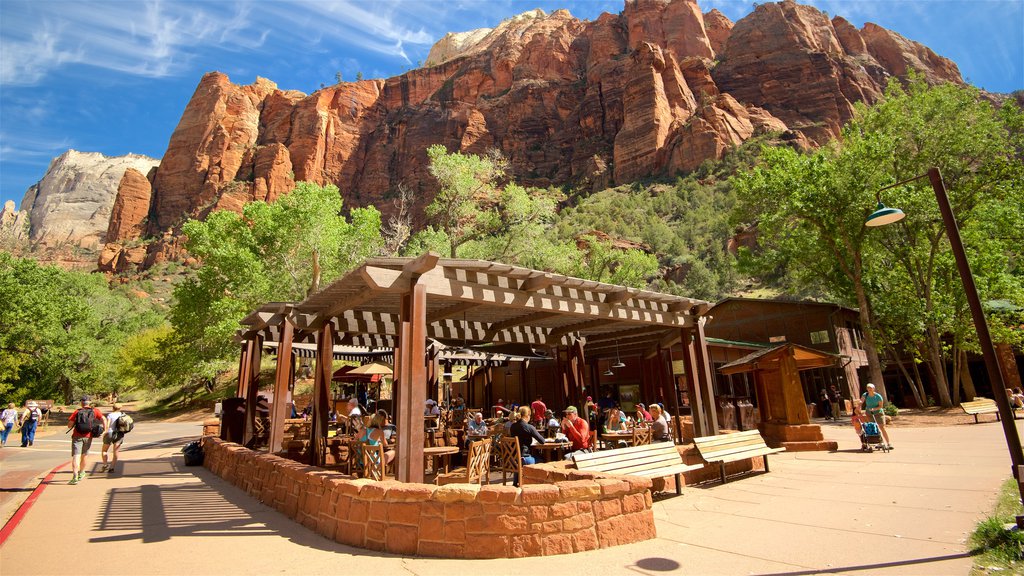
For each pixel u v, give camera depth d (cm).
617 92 13688
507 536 446
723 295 6550
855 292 2617
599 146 13300
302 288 3108
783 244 2667
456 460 1107
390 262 621
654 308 993
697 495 710
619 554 446
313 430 864
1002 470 765
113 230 14150
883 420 1093
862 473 820
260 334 1197
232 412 1247
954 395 2212
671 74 12875
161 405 4509
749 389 2450
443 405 1808
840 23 15312
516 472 734
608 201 10331
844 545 447
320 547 485
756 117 11800
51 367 3966
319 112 14775
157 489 861
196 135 14788
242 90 15750
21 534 546
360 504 498
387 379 2991
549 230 4459
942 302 2366
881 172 2345
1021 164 2214
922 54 15175
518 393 2589
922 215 2214
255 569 415
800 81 12600
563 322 1149
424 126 14750
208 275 3044
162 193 14512
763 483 781
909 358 3152
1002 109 2344
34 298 3875
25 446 1848
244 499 760
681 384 2161
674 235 8388
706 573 390
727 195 8919
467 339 1162
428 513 463
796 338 2841
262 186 13325
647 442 906
